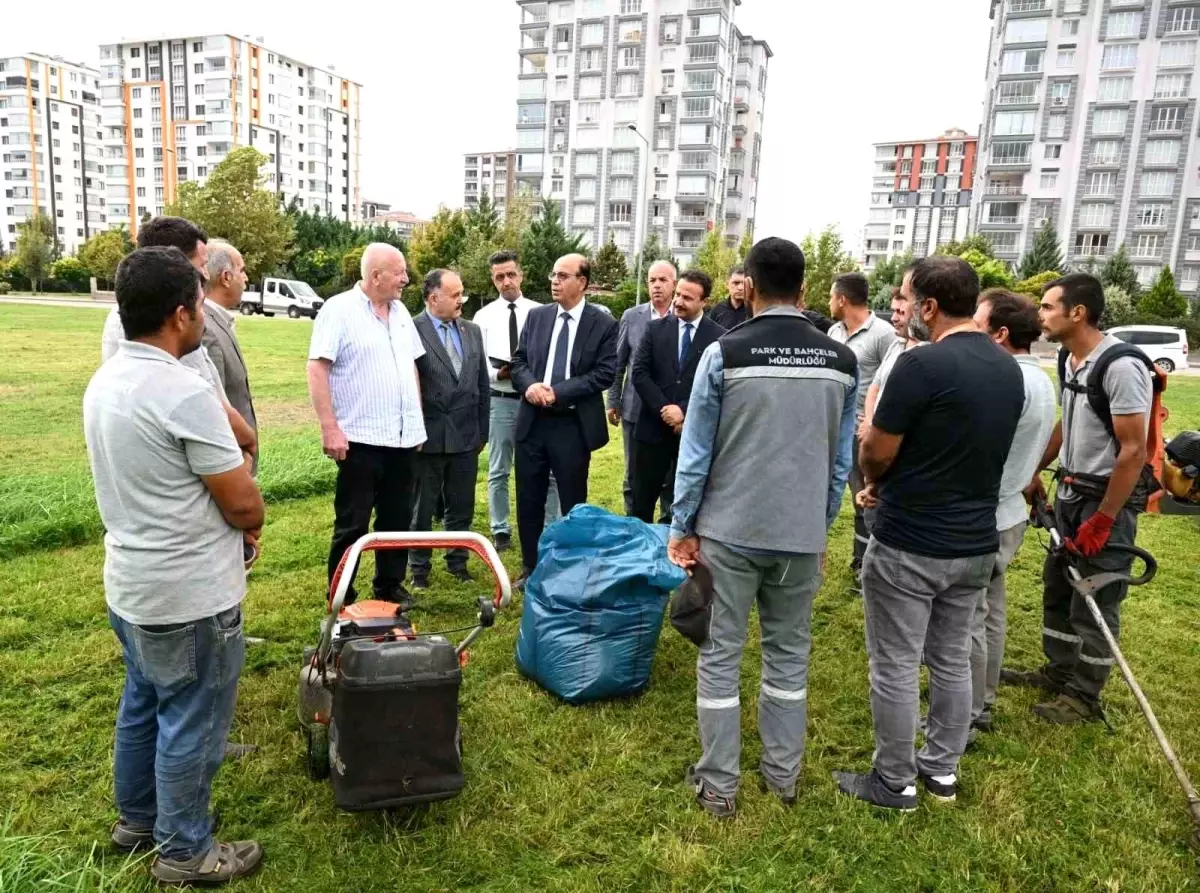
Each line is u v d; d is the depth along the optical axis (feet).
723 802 8.86
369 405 13.04
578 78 217.77
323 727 8.88
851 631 14.07
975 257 131.23
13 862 6.71
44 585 14.21
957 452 8.26
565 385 14.14
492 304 18.51
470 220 121.70
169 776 7.13
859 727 10.89
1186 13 167.43
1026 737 10.61
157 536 6.56
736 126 234.58
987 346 8.53
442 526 19.10
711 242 127.85
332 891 7.48
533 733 10.28
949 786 9.23
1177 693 12.07
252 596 14.37
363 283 13.12
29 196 317.63
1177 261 174.40
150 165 305.73
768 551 8.42
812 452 8.42
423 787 7.81
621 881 7.81
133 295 6.44
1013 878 8.02
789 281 8.52
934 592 8.66
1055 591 11.80
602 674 10.95
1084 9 176.86
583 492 14.87
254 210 137.69
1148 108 172.96
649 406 14.66
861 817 8.85
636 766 9.67
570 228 214.28
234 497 6.82
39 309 99.91
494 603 8.82
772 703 9.13
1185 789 8.75
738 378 8.25
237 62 292.40
